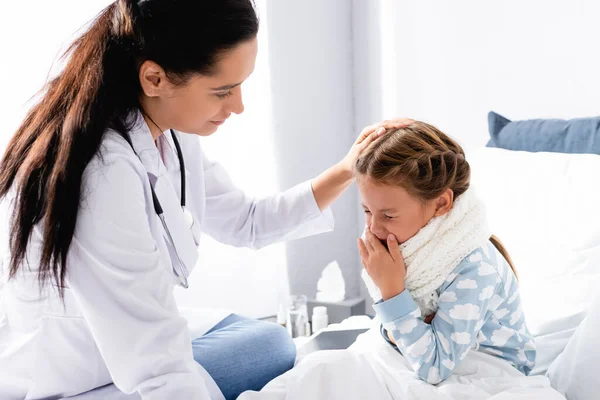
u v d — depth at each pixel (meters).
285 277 2.62
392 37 2.46
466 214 1.22
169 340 1.00
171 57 1.00
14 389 1.14
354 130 2.77
